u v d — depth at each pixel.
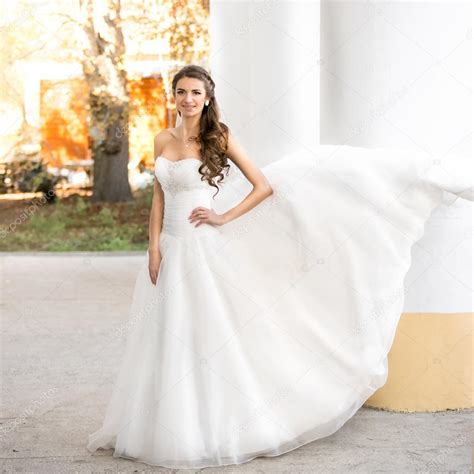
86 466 3.82
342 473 3.70
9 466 3.80
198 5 16.84
